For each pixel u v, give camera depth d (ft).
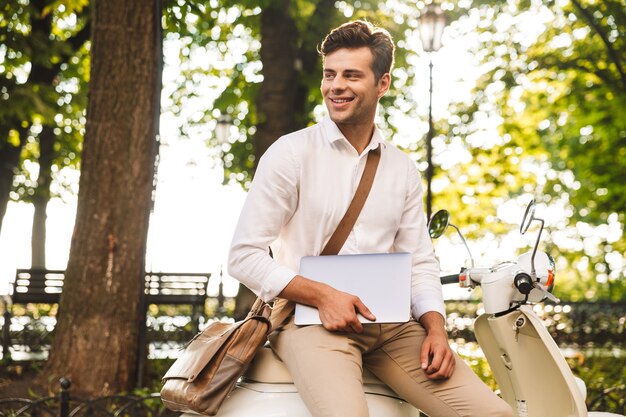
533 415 10.69
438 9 39.58
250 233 9.73
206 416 9.75
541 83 66.39
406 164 10.42
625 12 54.34
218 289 55.52
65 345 25.43
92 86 26.04
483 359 29.73
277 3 44.68
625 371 32.48
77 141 66.03
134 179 25.84
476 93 61.16
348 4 48.29
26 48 47.09
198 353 9.86
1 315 42.27
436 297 10.26
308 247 9.98
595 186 72.23
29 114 48.42
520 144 69.00
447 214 11.41
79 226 25.85
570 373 10.34
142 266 25.94
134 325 25.73
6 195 53.67
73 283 25.66
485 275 10.80
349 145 9.96
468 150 67.10
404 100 59.77
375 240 10.04
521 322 10.56
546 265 10.40
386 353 9.93
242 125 59.98
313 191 9.87
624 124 60.23
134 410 24.02
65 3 44.16
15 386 26.68
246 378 10.12
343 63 9.82
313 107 56.59
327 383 9.11
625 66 55.16
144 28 25.90
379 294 9.53
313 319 9.56
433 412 9.61
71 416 19.98
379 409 9.87
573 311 49.26
